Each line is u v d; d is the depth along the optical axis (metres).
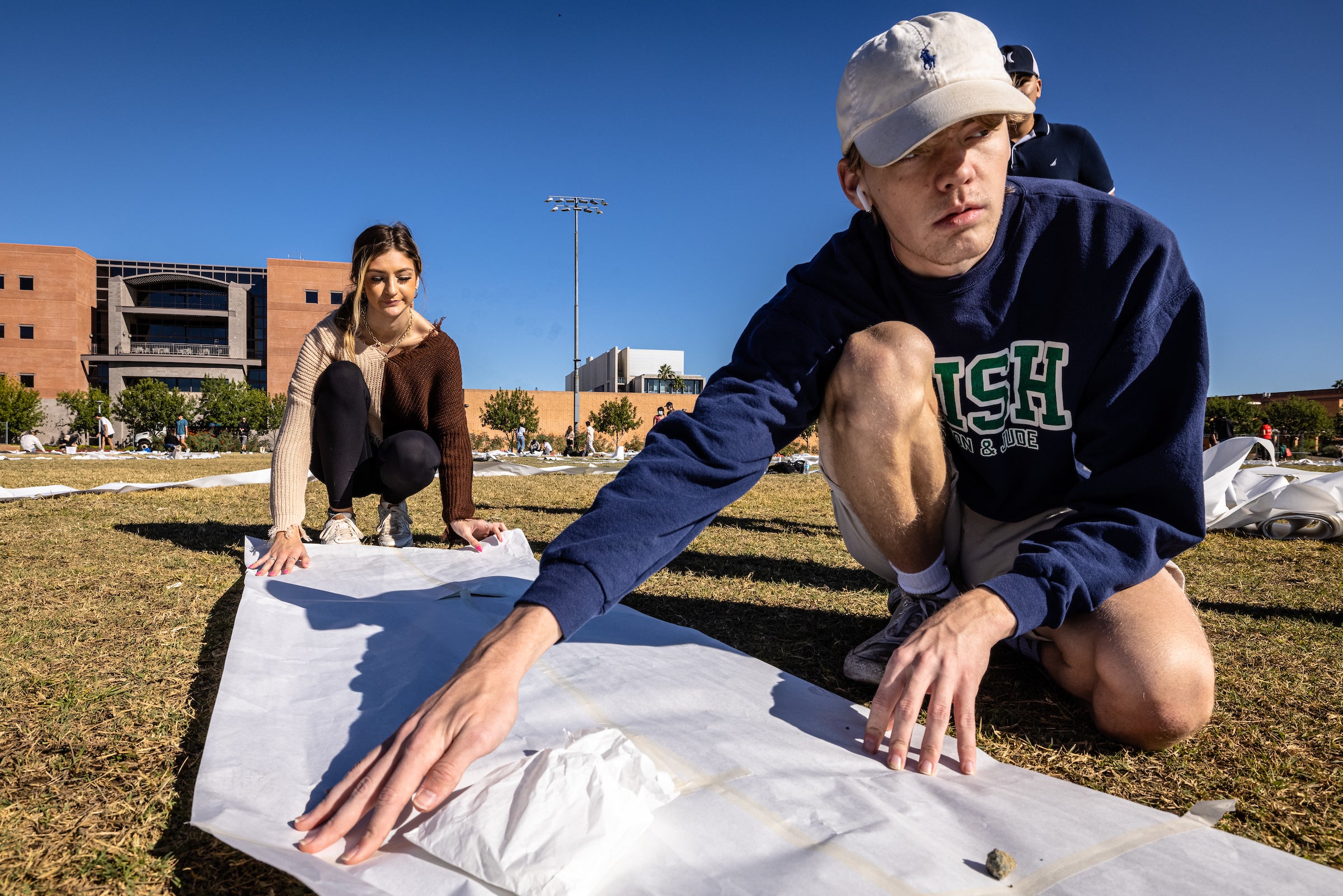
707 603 2.30
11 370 38.38
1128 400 1.34
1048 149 1.87
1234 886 0.84
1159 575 1.37
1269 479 4.25
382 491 2.89
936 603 1.62
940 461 1.48
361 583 2.16
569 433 29.25
